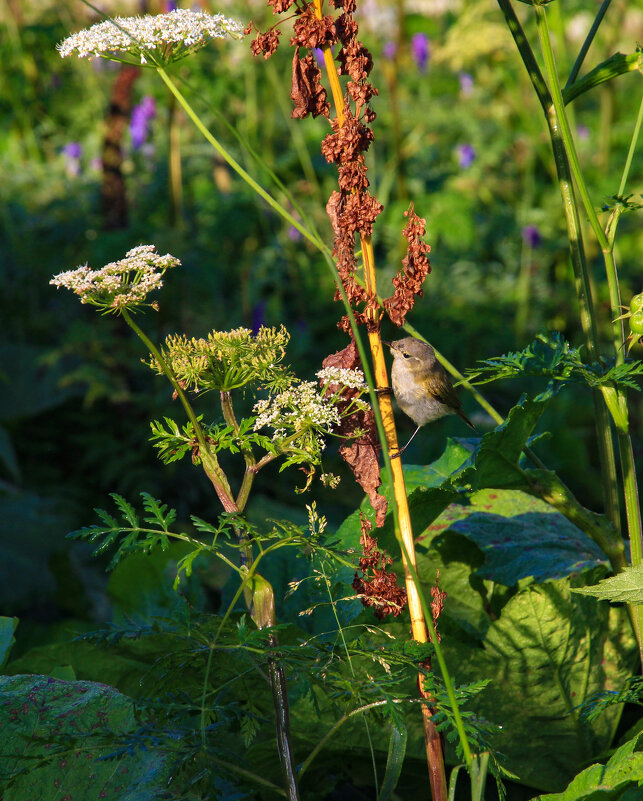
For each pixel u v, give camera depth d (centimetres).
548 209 978
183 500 654
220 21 204
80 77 1074
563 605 273
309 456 203
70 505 614
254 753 267
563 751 285
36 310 815
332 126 209
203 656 210
